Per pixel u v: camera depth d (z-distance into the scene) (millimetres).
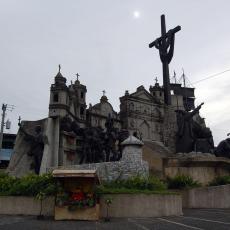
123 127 69250
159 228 16000
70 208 19188
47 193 20875
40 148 35406
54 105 48562
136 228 15977
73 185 19906
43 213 20844
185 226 16719
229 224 17500
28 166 35688
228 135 41531
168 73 53812
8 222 17859
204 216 21812
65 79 52812
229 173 38094
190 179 32500
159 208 21656
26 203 21484
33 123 38031
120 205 20797
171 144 50312
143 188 23578
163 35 54000
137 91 72875
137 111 71375
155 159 40719
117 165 29078
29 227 16047
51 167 34531
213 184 32531
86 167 30891
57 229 15539
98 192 20234
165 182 31859
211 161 36812
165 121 53000
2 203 21875
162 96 76125
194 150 42000
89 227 16250
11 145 68000
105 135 39031
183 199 30266
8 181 23266
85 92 62156
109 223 17906
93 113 62812
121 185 23891
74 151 40094
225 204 30359
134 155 29062
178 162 37375
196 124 43500
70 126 40031
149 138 70938
